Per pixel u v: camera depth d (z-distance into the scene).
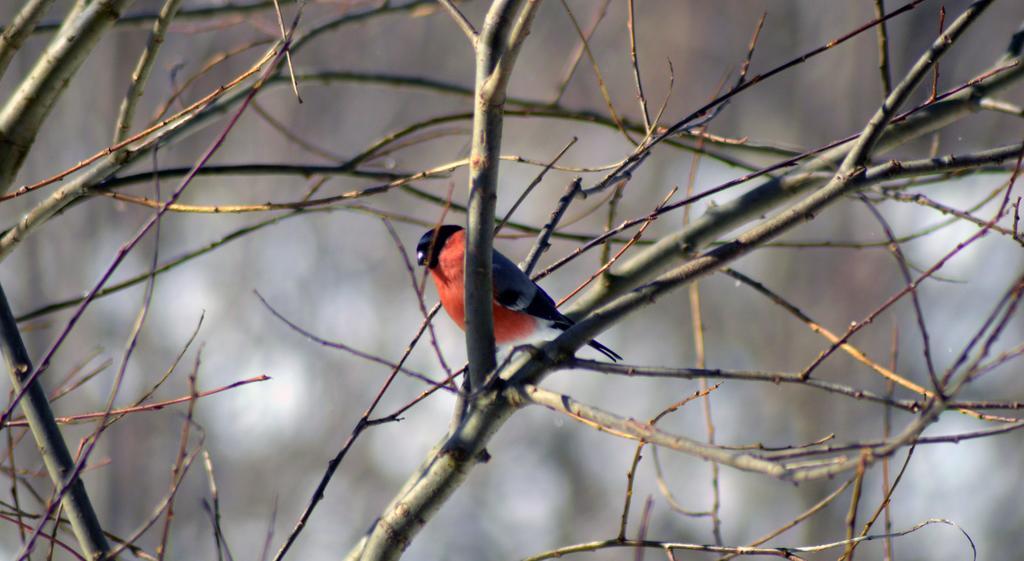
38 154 18.84
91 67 19.12
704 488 15.33
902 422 14.84
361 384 17.64
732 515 14.85
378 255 19.44
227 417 17.34
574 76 21.05
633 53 4.70
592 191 4.48
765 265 17.23
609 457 16.19
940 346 14.81
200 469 16.55
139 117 19.00
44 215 4.59
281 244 19.62
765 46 20.38
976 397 14.07
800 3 20.20
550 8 21.27
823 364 15.86
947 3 18.64
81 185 4.52
